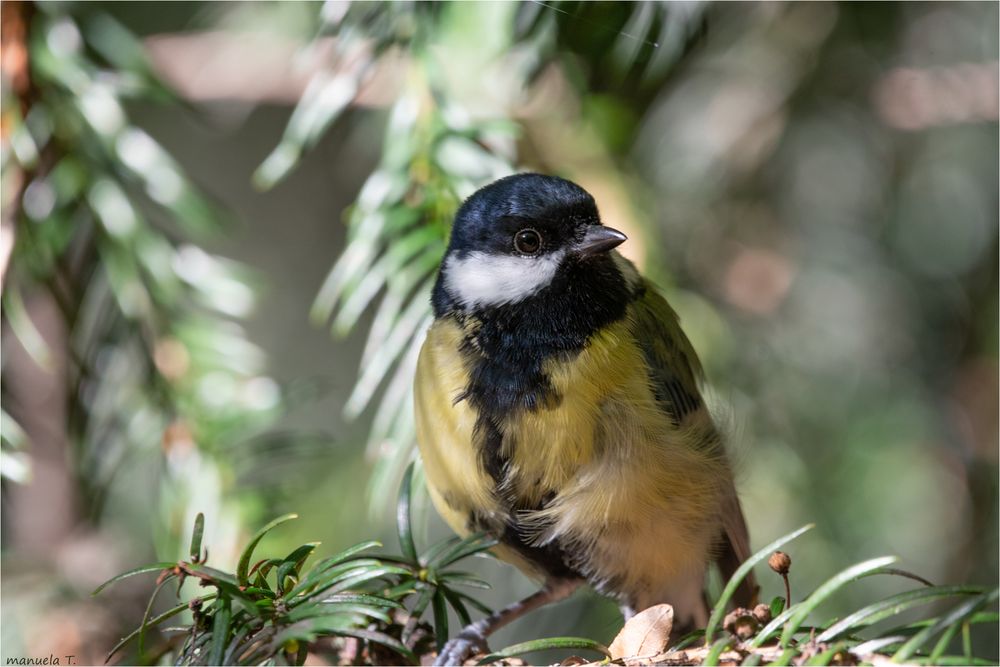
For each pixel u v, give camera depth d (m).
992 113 8.67
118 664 6.73
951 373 8.91
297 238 11.15
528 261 6.30
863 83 8.73
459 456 6.21
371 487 6.95
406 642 5.20
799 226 8.93
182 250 7.34
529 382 6.11
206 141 11.08
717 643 4.12
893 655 3.90
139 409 7.29
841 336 8.85
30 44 6.80
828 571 8.23
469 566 8.96
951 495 8.72
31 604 7.46
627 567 6.52
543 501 6.26
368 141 8.69
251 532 7.13
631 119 8.50
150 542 8.01
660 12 6.84
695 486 6.32
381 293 10.00
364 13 6.62
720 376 8.06
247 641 4.33
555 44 7.04
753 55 8.65
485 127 6.74
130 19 9.56
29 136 6.75
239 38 8.88
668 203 8.66
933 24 8.69
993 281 8.98
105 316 7.40
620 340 6.28
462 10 6.51
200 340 7.31
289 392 7.34
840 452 8.52
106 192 7.07
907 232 9.02
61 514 7.80
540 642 4.56
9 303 6.78
